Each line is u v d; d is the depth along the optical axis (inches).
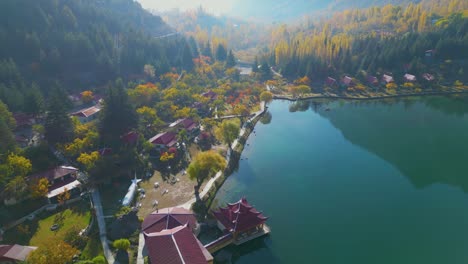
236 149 4434.1
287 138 4997.5
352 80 7755.9
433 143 4699.8
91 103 6003.9
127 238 2546.8
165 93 6043.3
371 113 6122.1
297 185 3607.3
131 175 3590.1
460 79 7544.3
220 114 5644.7
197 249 2207.2
